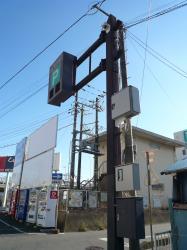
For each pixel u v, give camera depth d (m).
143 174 28.30
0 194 46.47
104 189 27.12
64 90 10.05
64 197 19.27
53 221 16.69
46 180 18.78
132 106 7.26
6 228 17.02
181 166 7.89
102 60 9.16
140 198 6.84
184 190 8.01
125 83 8.46
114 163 7.55
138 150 29.70
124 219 6.89
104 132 29.09
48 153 19.55
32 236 14.14
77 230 17.39
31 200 19.84
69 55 10.62
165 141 32.53
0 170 38.88
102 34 9.40
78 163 26.84
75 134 27.17
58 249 11.19
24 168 25.31
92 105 28.73
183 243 7.43
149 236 15.12
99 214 19.47
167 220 24.78
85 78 9.88
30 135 25.09
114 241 7.02
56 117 19.44
